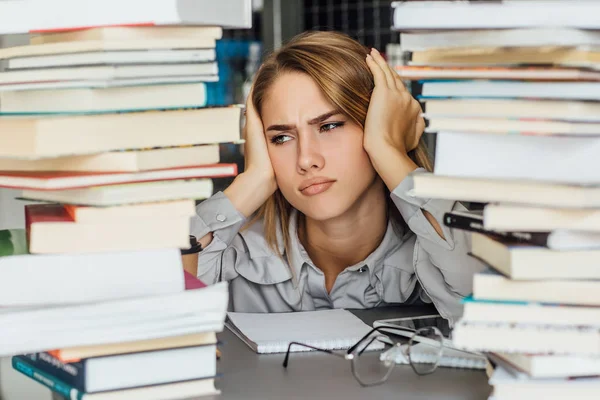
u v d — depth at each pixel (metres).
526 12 0.95
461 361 1.16
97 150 0.98
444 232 1.52
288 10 3.86
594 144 0.94
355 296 1.77
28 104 1.06
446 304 1.57
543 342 0.95
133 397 1.00
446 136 1.00
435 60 1.03
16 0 1.02
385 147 1.55
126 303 0.97
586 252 0.95
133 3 0.98
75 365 1.00
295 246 1.76
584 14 0.94
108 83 0.96
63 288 0.98
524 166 0.96
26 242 1.16
